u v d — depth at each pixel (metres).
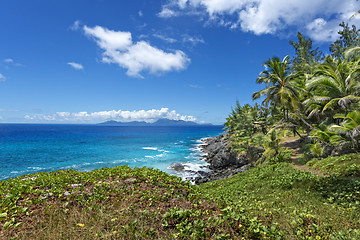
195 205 5.82
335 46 37.31
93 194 6.59
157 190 7.29
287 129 35.62
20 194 6.21
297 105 21.36
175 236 3.88
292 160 19.52
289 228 4.71
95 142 68.50
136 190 7.25
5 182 8.14
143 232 4.09
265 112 44.69
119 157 39.94
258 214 5.61
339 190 7.82
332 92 19.00
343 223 5.04
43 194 6.42
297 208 6.57
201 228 4.26
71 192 6.80
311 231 4.46
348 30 35.12
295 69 35.72
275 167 15.35
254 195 9.87
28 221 4.67
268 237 4.07
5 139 73.44
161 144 66.56
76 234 4.01
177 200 6.46
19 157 38.00
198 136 112.56
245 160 30.80
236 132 40.06
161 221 4.66
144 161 36.59
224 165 33.41
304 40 40.38
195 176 28.08
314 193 8.20
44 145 56.91
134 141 75.19
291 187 9.93
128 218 4.74
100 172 10.16
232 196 10.29
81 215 4.85
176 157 41.38
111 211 5.29
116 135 109.31
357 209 5.92
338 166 11.58
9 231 4.10
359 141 14.05
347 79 18.03
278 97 22.23
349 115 13.60
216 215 5.05
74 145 58.53
